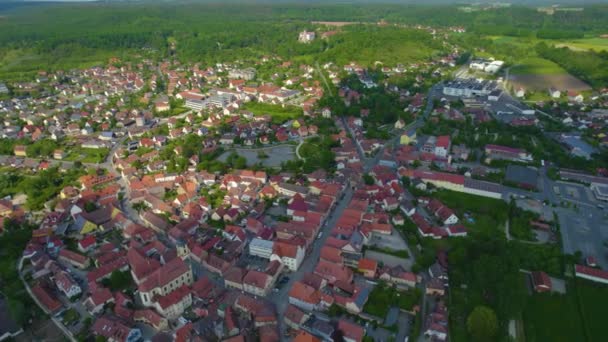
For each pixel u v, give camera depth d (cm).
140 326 16925
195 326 16388
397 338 16162
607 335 16225
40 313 17825
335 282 18712
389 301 17850
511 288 16475
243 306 17375
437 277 18962
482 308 15925
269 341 15662
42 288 18750
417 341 16062
